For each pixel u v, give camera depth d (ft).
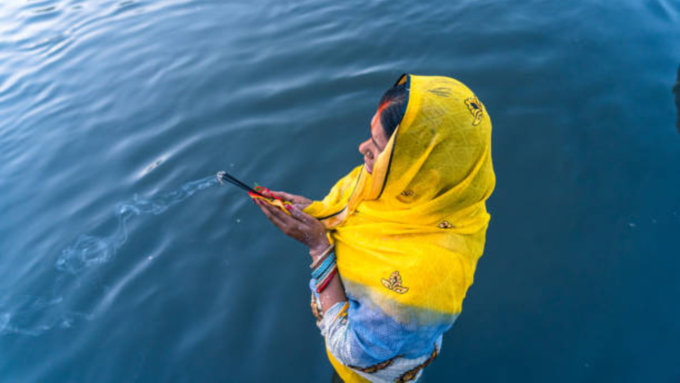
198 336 8.22
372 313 4.33
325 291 4.83
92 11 21.36
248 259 9.41
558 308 8.12
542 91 12.55
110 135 13.08
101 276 9.36
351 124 12.29
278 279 9.02
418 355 4.66
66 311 8.80
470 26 15.87
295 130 12.30
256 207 10.39
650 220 9.11
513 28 15.35
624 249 8.75
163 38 17.98
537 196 9.97
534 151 10.91
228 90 14.21
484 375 7.41
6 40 19.54
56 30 19.94
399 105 3.79
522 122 11.68
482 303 8.36
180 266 9.37
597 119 11.45
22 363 8.05
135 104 14.26
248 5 19.93
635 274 8.36
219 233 9.95
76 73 16.40
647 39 14.14
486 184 4.25
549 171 10.43
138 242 9.92
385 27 16.52
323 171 11.12
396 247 4.32
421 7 17.60
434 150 3.81
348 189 5.32
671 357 7.24
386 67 14.25
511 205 9.86
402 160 3.88
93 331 8.41
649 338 7.50
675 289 8.05
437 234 4.28
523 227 9.44
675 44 13.80
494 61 13.87
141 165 11.91
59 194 11.44
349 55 15.15
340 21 17.44
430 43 15.16
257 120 12.81
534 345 7.69
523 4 16.85
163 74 15.57
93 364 7.93
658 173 9.93
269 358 7.86
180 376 7.70
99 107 14.39
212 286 8.98
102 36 18.81
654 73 12.69
